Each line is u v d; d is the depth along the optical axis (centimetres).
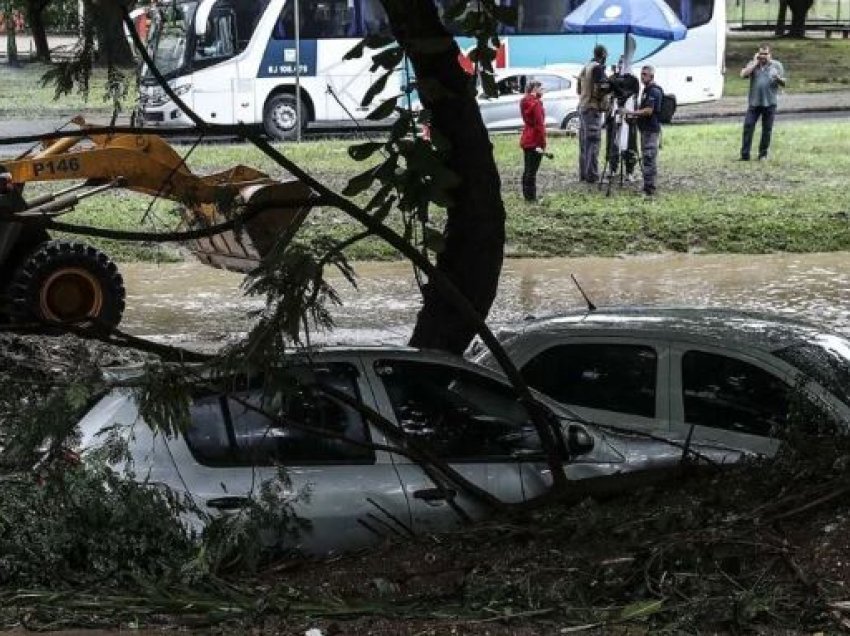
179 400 855
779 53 7425
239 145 4434
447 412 1004
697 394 1121
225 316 2230
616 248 2927
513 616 708
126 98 921
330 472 949
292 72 4644
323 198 896
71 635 698
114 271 1912
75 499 852
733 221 3108
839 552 748
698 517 835
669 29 3716
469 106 1228
